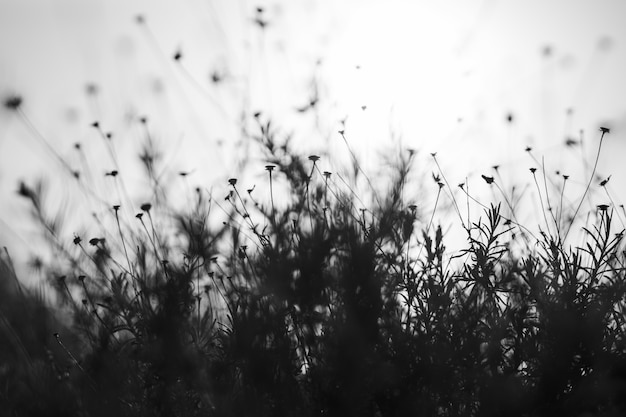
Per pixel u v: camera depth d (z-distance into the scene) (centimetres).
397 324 245
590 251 237
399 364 239
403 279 249
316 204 265
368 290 240
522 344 239
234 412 234
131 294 250
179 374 233
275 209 269
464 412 242
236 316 237
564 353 231
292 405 238
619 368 230
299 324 249
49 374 229
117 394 235
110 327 245
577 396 229
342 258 243
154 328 234
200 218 260
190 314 247
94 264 261
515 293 248
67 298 254
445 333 240
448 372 238
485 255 244
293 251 250
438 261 247
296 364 246
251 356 235
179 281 240
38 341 246
